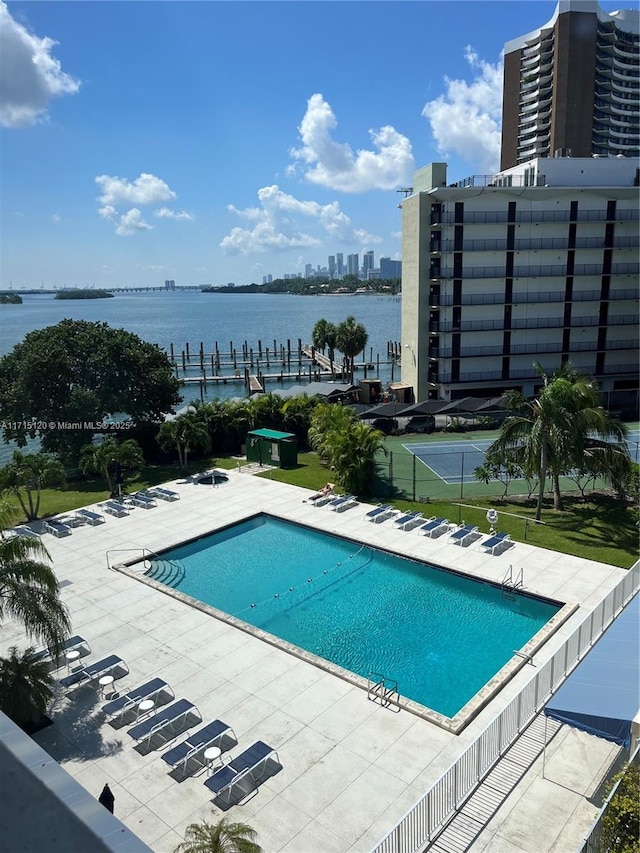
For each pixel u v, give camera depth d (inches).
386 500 1282.0
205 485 1416.1
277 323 7337.6
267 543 1098.7
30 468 1204.5
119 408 1608.0
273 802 516.4
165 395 1707.7
